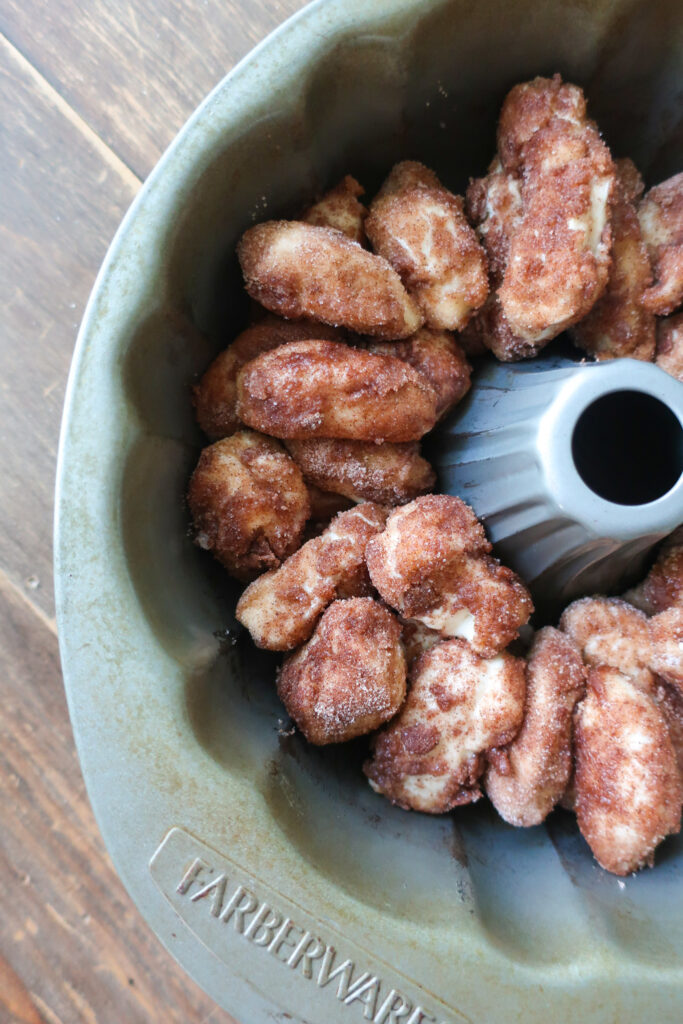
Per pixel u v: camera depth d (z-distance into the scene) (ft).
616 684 0.98
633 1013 0.89
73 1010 1.13
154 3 1.14
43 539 1.15
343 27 0.94
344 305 0.97
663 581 1.04
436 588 0.97
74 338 1.15
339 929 0.88
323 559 0.98
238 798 0.88
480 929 0.90
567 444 0.95
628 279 1.03
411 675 0.99
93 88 1.15
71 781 1.15
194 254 0.95
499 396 1.03
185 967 0.88
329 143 1.01
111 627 0.88
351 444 1.00
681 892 0.96
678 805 0.96
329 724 0.96
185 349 0.97
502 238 1.04
